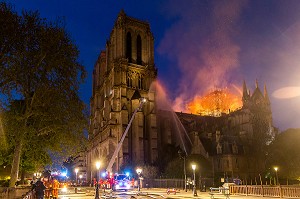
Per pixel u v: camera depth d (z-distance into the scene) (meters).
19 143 31.56
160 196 39.12
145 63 113.31
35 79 32.28
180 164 77.62
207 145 92.31
